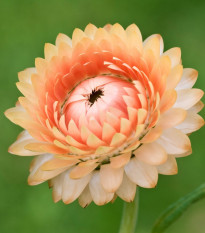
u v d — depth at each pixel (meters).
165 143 0.23
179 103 0.24
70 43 0.25
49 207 0.33
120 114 0.23
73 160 0.23
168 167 0.23
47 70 0.24
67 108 0.24
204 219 0.33
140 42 0.24
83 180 0.24
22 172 0.34
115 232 0.32
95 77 0.25
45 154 0.24
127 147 0.23
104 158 0.23
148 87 0.23
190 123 0.24
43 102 0.24
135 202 0.25
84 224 0.33
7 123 0.35
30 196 0.33
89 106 0.24
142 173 0.23
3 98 0.35
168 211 0.25
